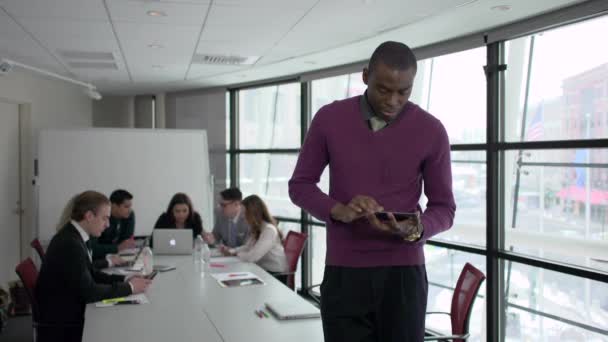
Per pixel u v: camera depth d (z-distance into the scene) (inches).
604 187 133.6
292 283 179.2
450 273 183.3
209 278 139.9
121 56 211.5
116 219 200.4
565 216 144.5
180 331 92.2
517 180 158.7
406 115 47.2
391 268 47.1
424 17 149.9
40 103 265.7
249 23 161.2
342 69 222.4
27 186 258.5
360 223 46.7
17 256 256.5
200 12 150.2
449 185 48.6
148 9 147.5
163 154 263.3
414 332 47.6
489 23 153.9
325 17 153.5
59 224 127.7
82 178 251.9
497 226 162.9
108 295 115.6
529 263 152.3
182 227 201.2
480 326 173.0
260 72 243.1
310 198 47.3
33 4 143.0
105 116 324.8
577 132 139.4
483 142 166.4
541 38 149.7
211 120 294.0
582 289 142.6
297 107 251.6
